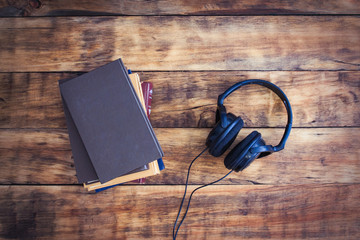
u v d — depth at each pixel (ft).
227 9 3.05
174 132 2.98
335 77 3.05
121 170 2.51
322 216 3.00
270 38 3.05
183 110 2.99
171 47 3.02
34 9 3.02
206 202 2.98
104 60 3.01
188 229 2.97
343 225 3.00
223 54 3.03
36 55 3.01
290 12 3.07
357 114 3.03
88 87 2.62
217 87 3.01
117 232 2.96
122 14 3.03
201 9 3.05
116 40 3.01
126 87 2.60
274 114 3.01
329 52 3.06
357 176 3.01
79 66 3.01
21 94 2.98
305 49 3.05
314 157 3.01
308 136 3.02
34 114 2.97
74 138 2.64
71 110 2.60
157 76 3.00
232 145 2.99
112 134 2.56
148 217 2.97
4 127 2.96
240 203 2.99
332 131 3.02
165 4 3.04
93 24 3.02
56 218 2.95
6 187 2.95
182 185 2.97
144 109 2.69
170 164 2.97
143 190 2.97
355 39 3.05
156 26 3.03
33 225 2.94
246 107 3.00
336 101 3.04
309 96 3.03
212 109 2.99
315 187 3.01
